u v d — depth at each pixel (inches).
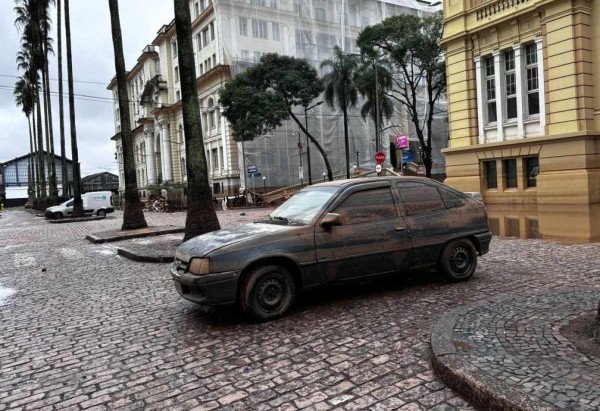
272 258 221.6
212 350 187.2
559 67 533.6
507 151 604.7
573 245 409.1
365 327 203.2
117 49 722.2
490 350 151.3
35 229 995.9
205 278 207.5
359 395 141.4
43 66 1708.9
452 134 695.7
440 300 239.0
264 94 1278.3
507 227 550.0
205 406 140.3
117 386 159.0
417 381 148.0
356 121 1923.0
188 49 465.4
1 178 4028.1
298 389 147.9
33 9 1523.1
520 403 117.3
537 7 549.0
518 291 246.8
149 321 235.0
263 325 214.5
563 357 142.2
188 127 465.4
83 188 4084.6
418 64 1328.7
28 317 258.4
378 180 258.4
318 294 261.6
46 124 1724.9
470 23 655.1
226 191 1793.8
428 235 262.5
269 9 1798.7
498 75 621.0
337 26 1907.0
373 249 244.7
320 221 234.1
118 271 391.9
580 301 201.3
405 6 2069.4
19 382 167.6
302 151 1806.1
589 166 511.2
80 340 211.9
